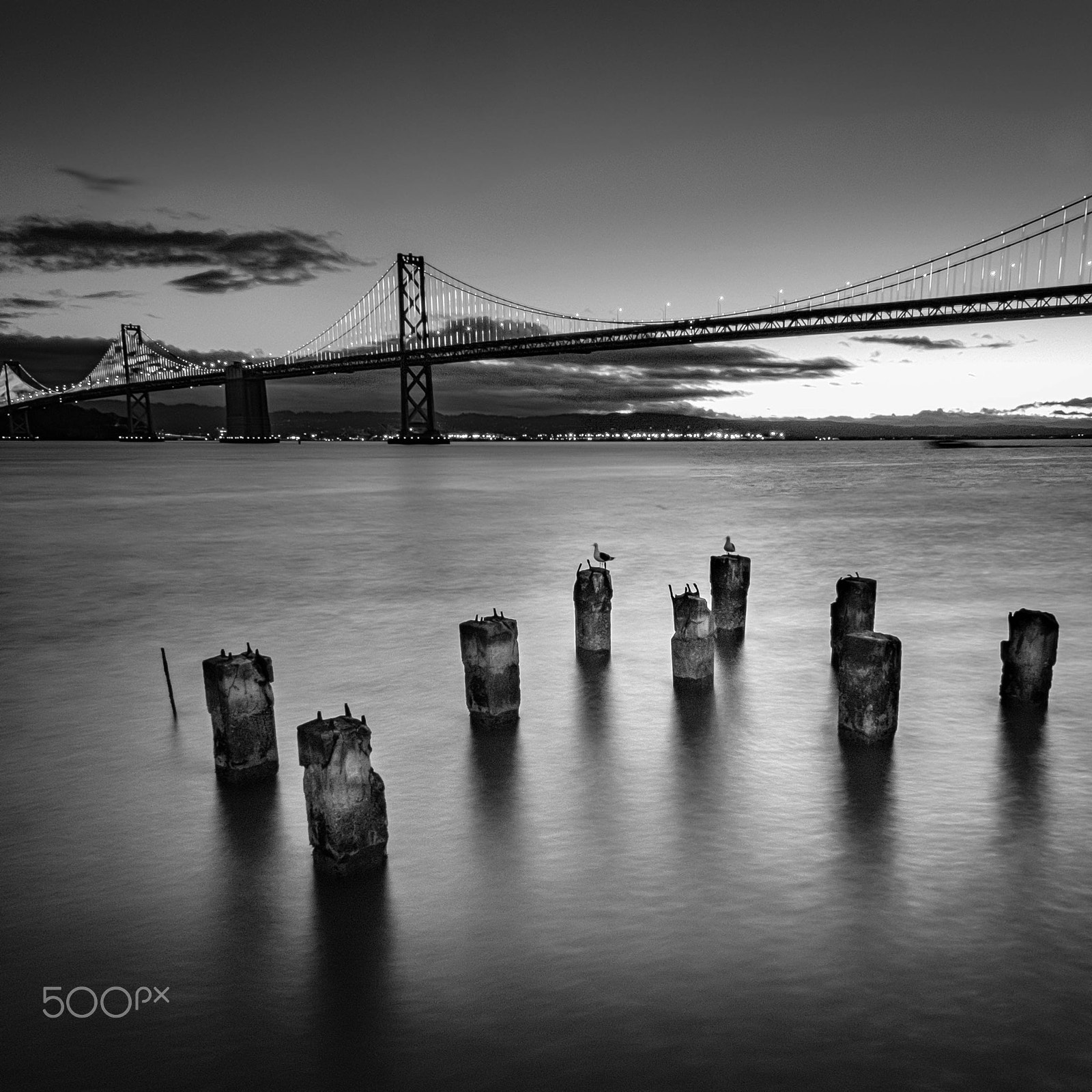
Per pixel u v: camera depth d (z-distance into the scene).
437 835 6.84
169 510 38.62
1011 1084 4.27
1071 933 5.43
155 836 6.93
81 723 9.67
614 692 10.31
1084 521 31.25
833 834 6.74
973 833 6.73
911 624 13.96
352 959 5.31
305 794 6.39
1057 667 11.34
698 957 5.22
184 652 12.84
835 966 5.12
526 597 16.86
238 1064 4.52
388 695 10.49
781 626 13.75
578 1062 4.45
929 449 195.38
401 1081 4.38
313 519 33.62
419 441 187.88
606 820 7.04
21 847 6.81
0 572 20.66
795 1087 4.26
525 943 5.40
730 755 8.36
